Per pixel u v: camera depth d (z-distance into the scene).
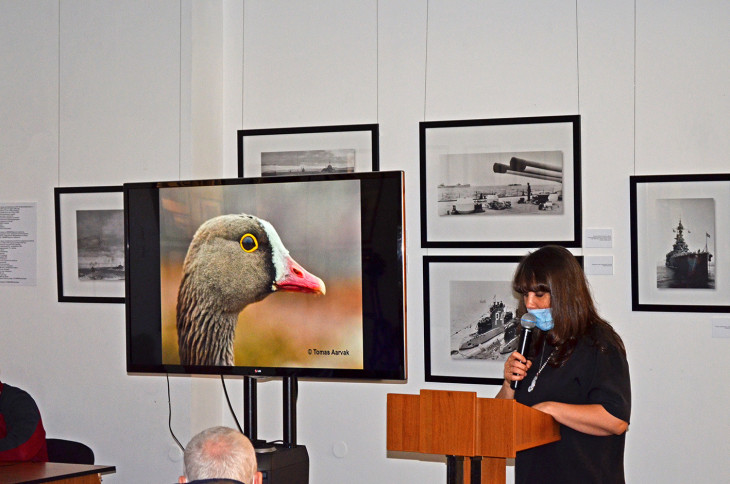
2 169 3.87
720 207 3.18
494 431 1.80
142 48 3.69
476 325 3.46
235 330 3.16
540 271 2.38
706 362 3.17
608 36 3.34
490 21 3.51
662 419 3.21
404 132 3.60
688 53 3.24
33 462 3.02
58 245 3.76
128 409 3.64
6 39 3.89
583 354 2.36
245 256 3.15
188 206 3.23
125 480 3.62
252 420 3.14
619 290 3.29
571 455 2.28
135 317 3.30
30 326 3.80
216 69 3.84
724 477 3.13
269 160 3.79
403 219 2.95
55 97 3.81
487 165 3.46
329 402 3.65
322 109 3.74
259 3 3.86
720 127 3.20
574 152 3.34
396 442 1.92
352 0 3.71
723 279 3.16
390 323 2.95
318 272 3.05
